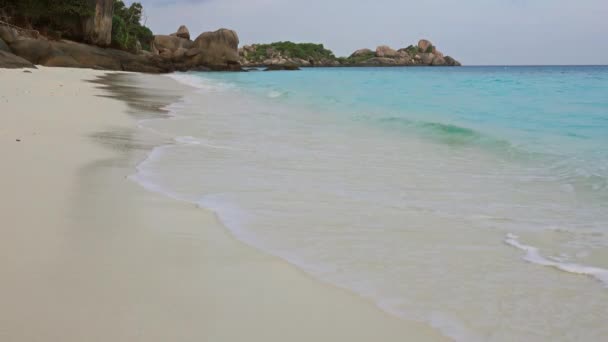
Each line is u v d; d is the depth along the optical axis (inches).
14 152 250.1
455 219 186.2
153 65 1982.0
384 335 99.2
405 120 502.0
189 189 212.1
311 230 165.9
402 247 153.1
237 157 294.4
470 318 108.8
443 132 430.9
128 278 118.0
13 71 922.1
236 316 103.3
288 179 243.3
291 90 971.9
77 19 2050.9
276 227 167.3
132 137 338.3
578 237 167.2
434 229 172.7
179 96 761.0
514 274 134.1
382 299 116.3
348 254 145.3
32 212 160.6
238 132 403.2
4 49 1336.1
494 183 251.4
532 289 124.7
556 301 118.4
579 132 426.0
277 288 118.7
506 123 492.1
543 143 375.2
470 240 161.9
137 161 261.4
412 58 6314.0
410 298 117.6
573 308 115.0
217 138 365.7
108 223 157.1
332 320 104.3
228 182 229.6
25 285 110.0
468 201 215.5
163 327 96.6
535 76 1528.1
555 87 950.4
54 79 845.8
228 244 147.7
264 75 2015.3
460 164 302.5
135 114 478.0
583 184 246.8
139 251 136.0
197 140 350.9
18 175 206.2
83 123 377.1
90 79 984.9
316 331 99.2
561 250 154.3
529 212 199.2
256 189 219.0
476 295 120.6
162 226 159.0
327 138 394.0
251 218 175.8
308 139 384.8
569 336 102.5
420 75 1726.1
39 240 137.3
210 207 185.8
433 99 771.4
